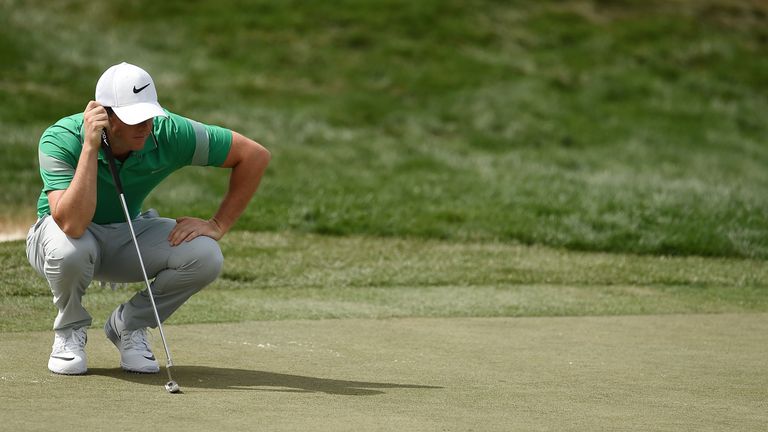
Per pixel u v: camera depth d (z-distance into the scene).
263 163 19.44
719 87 85.81
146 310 18.77
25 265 29.83
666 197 46.16
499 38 88.88
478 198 46.00
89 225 18.73
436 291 30.75
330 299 28.77
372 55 82.56
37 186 43.75
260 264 32.94
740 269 36.16
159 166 18.45
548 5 97.50
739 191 49.62
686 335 24.67
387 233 39.53
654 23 96.38
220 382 17.97
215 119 61.44
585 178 52.91
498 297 29.98
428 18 90.38
